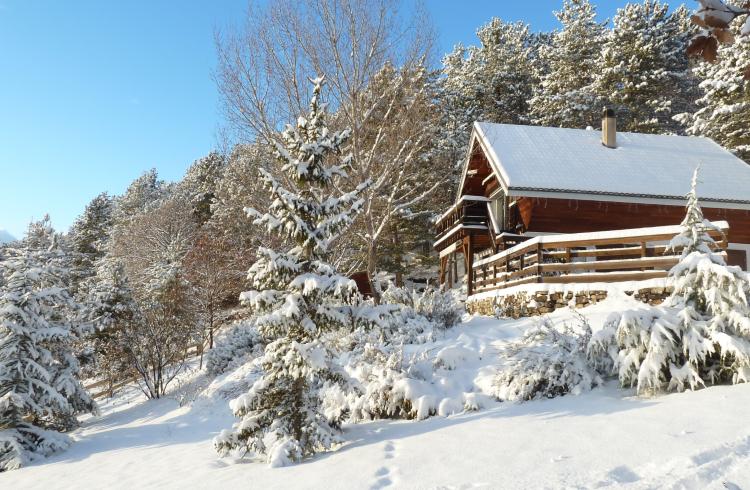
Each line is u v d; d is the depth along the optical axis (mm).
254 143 23734
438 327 14117
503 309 17703
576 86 45969
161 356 22219
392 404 9758
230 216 39188
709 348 8070
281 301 9133
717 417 6695
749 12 2490
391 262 37281
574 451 6148
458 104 45688
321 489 6090
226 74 21984
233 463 8914
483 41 52656
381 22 21672
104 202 70125
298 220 9086
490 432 7469
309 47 21484
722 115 31906
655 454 5727
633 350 8531
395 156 22469
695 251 8953
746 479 4988
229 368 19703
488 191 27875
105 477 9570
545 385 9266
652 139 26938
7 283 15812
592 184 21312
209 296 31766
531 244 17406
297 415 8719
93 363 22016
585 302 15367
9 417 13859
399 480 5949
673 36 44750
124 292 23531
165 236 49688
